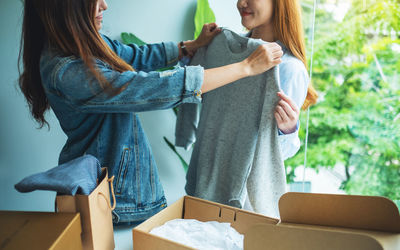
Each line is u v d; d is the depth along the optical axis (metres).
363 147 3.58
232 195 1.09
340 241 0.61
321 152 3.66
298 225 0.78
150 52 1.29
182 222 0.87
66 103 0.91
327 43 3.20
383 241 0.66
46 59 0.88
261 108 1.04
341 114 3.53
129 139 1.05
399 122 3.40
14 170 1.48
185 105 1.37
